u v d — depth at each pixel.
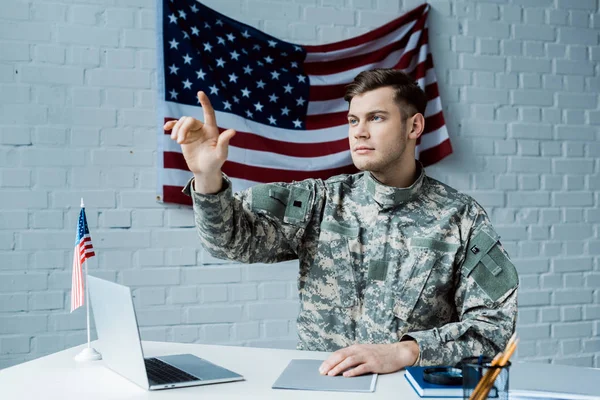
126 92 2.46
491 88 2.85
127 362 1.10
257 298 2.58
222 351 1.36
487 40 2.85
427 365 1.21
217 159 1.23
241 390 1.06
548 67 2.92
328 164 2.59
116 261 2.44
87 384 1.10
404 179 1.53
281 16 2.63
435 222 1.50
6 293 2.34
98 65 2.43
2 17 2.34
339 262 1.50
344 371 1.15
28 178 2.36
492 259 1.43
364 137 1.46
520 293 2.86
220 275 2.55
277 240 1.50
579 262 2.93
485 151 2.83
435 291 1.46
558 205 2.92
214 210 1.29
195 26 2.50
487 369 0.87
